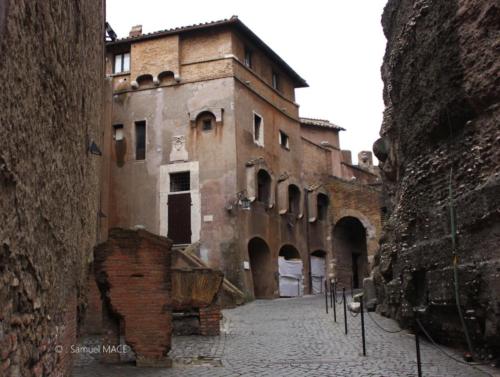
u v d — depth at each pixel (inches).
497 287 343.0
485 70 383.9
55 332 239.3
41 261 204.2
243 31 1168.8
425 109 476.7
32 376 187.2
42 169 204.5
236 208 1070.4
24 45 169.5
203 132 1118.4
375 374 343.0
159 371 362.6
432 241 449.4
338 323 609.9
